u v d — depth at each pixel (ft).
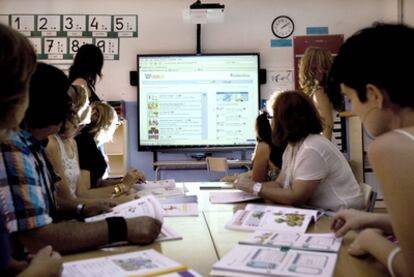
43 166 3.88
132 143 16.88
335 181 6.23
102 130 8.02
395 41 2.77
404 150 2.70
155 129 16.67
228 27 16.87
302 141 6.47
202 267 3.30
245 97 16.75
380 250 3.17
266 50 16.87
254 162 9.11
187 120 16.72
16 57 2.48
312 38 16.83
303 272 3.03
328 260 3.30
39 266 2.90
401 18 16.19
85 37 16.66
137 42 16.75
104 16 16.69
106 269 3.18
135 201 4.87
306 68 9.12
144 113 16.67
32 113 3.66
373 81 2.82
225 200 6.27
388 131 2.95
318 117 6.67
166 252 3.71
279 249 3.58
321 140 6.31
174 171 16.99
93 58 10.20
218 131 16.78
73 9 16.65
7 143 3.33
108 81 16.67
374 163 2.86
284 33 16.85
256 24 16.87
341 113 9.68
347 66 2.94
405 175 2.67
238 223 4.65
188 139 16.72
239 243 3.80
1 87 2.46
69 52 16.62
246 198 6.38
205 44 16.85
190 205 5.83
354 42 2.92
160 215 4.43
